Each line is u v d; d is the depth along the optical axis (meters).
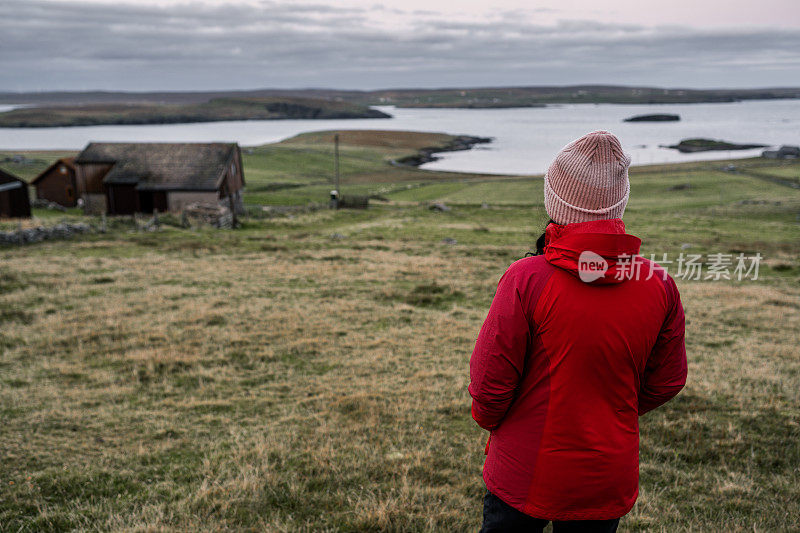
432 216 50.44
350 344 9.88
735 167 112.12
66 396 7.13
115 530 3.59
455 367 8.53
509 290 1.71
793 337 10.56
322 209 54.81
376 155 164.50
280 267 18.83
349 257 22.14
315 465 4.69
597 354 1.61
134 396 7.24
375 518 3.72
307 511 3.92
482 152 194.75
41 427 5.94
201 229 34.09
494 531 1.84
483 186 89.88
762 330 11.26
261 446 5.10
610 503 1.69
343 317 12.06
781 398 6.80
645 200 72.19
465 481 4.45
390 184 100.12
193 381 7.90
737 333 10.97
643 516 3.79
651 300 1.66
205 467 4.75
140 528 3.58
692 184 85.19
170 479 4.62
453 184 95.44
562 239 1.66
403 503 3.92
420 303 13.99
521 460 1.73
